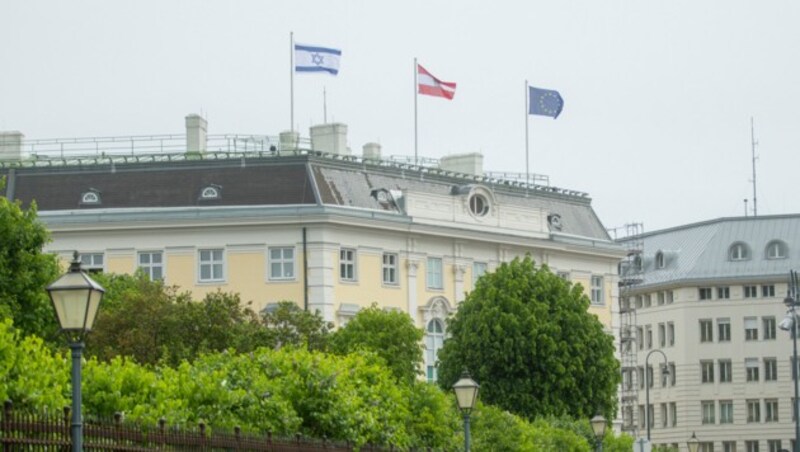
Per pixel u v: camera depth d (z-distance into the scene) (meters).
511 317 155.50
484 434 115.12
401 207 178.38
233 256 172.12
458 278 182.62
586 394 157.38
